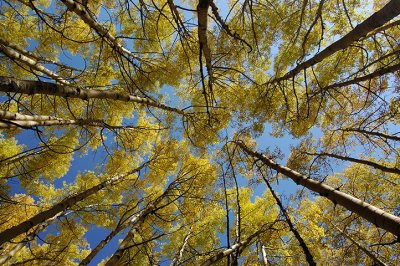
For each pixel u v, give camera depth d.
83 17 4.58
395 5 3.15
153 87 8.78
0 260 4.45
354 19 7.66
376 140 8.60
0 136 8.31
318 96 8.45
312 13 7.30
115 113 9.02
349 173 9.62
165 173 9.56
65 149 8.59
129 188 9.05
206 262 3.44
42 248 8.16
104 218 8.66
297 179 5.16
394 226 2.90
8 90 2.92
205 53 3.46
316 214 8.95
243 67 8.67
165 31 8.22
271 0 7.30
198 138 9.33
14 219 7.14
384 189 8.99
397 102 7.40
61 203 4.87
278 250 8.38
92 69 7.90
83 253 9.45
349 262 8.81
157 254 8.73
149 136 9.68
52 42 8.06
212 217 9.16
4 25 8.05
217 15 3.31
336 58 8.47
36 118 4.64
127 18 8.08
